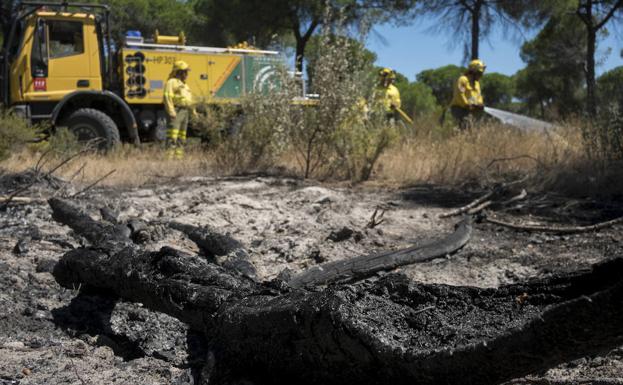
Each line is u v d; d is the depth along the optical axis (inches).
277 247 196.5
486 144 397.1
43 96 472.1
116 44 546.6
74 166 362.0
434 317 77.7
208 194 293.6
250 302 92.0
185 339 113.7
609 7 794.8
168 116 448.5
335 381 77.5
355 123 374.0
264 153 406.3
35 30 471.2
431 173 354.6
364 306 79.7
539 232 224.4
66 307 132.3
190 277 109.0
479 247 203.9
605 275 70.7
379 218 241.8
